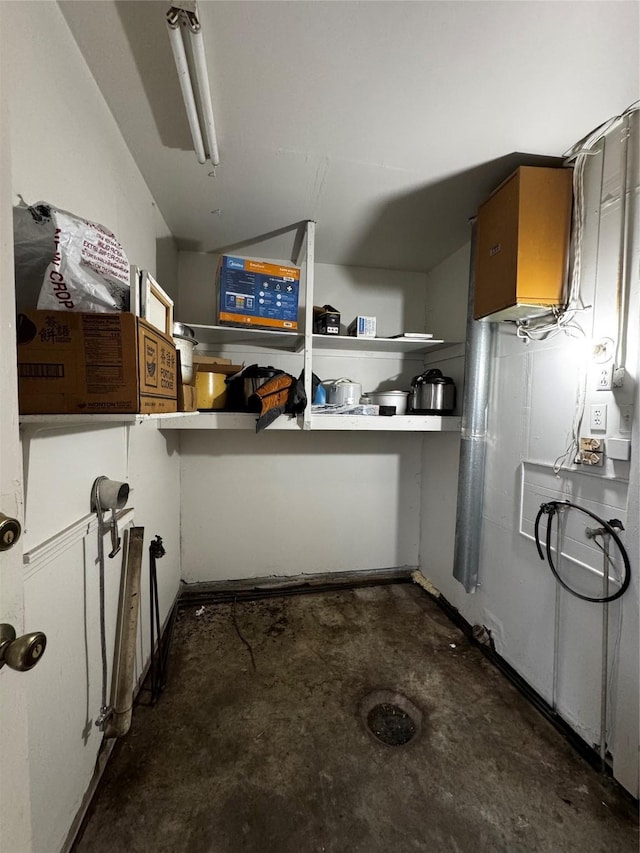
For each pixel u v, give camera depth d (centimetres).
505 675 164
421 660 175
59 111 88
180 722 137
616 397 119
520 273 134
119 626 126
